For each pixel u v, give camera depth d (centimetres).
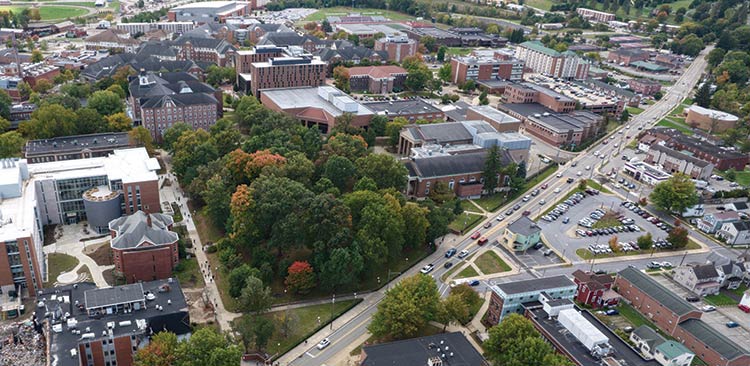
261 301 17975
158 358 14750
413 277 18888
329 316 19138
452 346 16588
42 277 19800
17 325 16538
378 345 16325
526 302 18938
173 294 17788
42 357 15250
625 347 17200
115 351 15812
